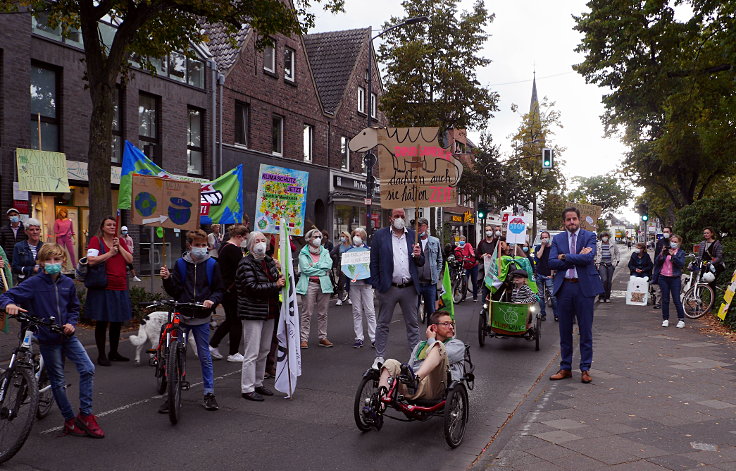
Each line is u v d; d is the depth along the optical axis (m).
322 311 9.80
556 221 57.47
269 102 24.36
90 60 10.99
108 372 7.68
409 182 8.30
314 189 27.80
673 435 5.16
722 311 11.61
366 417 5.14
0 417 4.64
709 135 19.39
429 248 9.84
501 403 6.47
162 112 19.02
